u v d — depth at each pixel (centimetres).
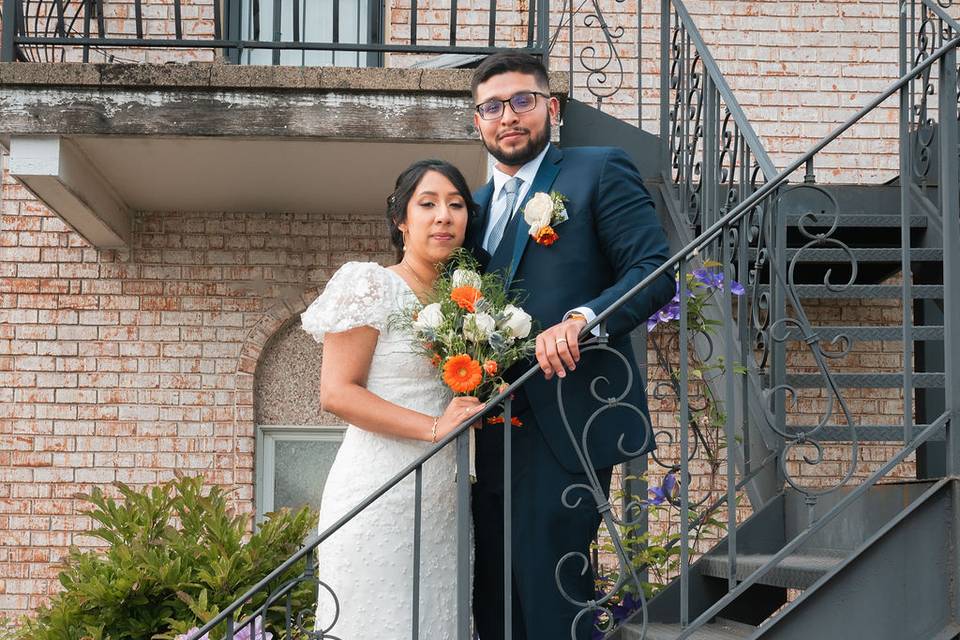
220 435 562
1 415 557
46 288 564
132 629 362
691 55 614
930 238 475
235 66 441
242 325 568
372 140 450
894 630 263
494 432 287
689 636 289
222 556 361
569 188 286
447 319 270
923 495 265
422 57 603
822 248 471
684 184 467
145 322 565
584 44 614
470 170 497
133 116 442
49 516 554
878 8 624
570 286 280
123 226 552
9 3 459
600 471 280
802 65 621
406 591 279
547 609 273
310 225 574
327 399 277
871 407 572
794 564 297
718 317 404
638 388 291
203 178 509
